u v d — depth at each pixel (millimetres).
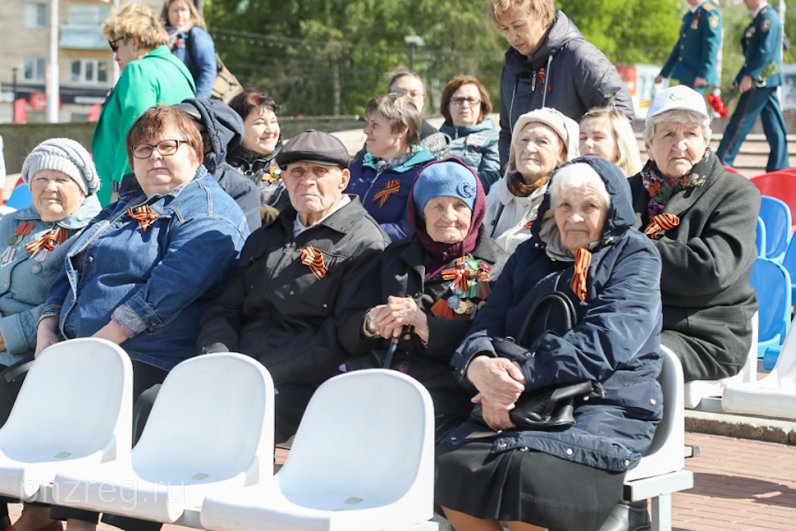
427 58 66812
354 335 5719
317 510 4414
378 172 7539
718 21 15734
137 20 8867
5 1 57312
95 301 6293
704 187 6047
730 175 6105
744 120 15375
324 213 6152
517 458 4781
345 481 4648
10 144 18484
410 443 4520
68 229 7004
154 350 6219
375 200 7449
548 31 8133
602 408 4996
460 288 5738
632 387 5027
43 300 6934
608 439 4836
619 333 4977
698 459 7406
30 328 6777
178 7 11484
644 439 4957
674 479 5035
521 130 6812
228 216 6410
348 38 67500
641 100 37531
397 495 4473
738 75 15523
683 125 6023
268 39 67938
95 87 58062
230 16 69625
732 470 7168
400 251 5867
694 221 6012
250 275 6176
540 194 6766
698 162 6059
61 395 5582
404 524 4375
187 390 5211
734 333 5965
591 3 71000
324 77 66688
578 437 4805
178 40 11438
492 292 5566
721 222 5949
